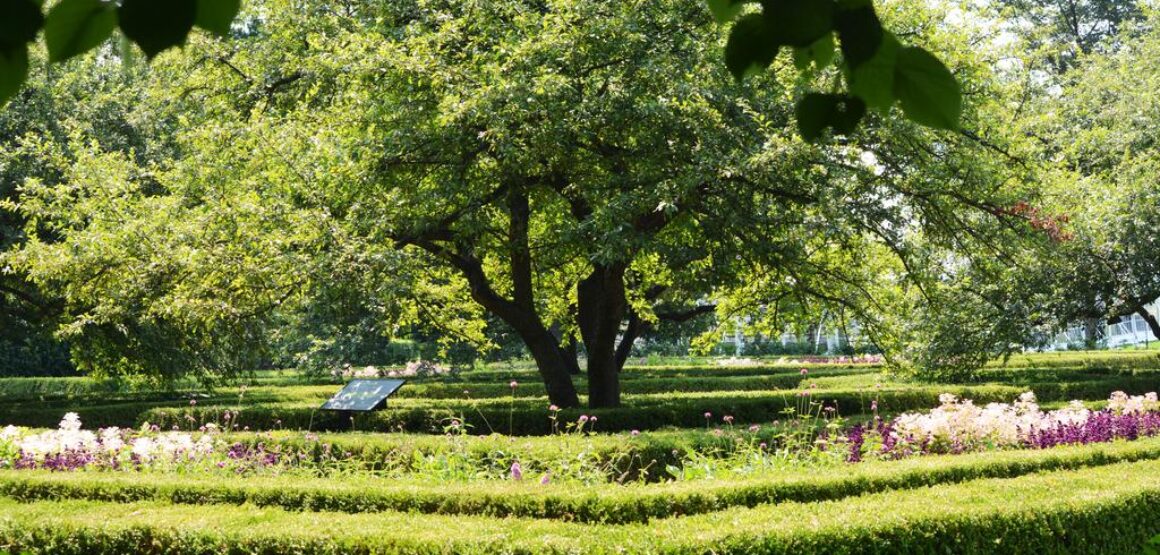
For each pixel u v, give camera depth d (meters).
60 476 6.81
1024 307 15.56
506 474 8.27
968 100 13.02
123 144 19.11
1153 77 21.34
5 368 30.11
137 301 12.23
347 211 11.42
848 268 14.84
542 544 4.81
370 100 11.98
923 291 14.47
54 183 17.86
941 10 13.29
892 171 12.42
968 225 13.43
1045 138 20.78
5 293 17.86
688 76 11.44
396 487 6.22
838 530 4.99
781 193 11.66
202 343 16.72
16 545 5.36
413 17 13.59
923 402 14.23
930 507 5.43
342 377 27.67
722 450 8.81
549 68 11.27
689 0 12.07
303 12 15.29
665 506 5.70
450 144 11.41
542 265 14.41
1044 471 6.88
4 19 0.85
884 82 1.09
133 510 5.95
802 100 1.13
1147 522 5.88
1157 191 16.39
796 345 46.88
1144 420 9.23
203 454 8.51
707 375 24.50
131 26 0.90
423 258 12.07
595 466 8.27
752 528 4.96
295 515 5.71
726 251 12.28
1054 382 16.20
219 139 12.51
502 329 26.25
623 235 11.12
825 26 1.00
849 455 8.45
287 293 11.33
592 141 11.89
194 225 11.39
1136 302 16.41
